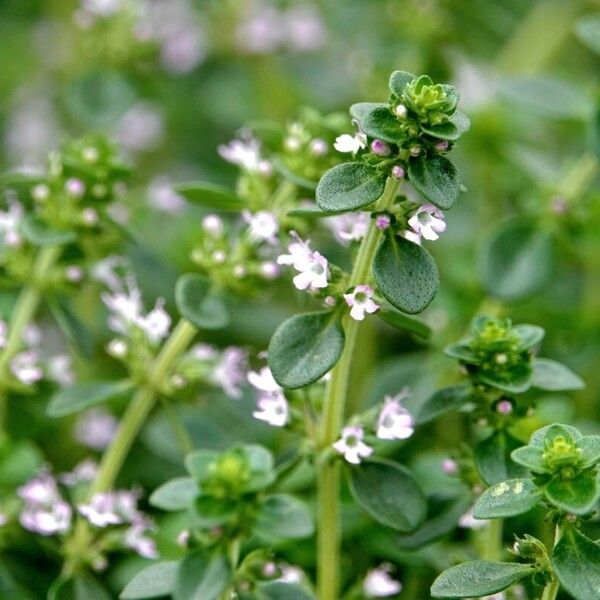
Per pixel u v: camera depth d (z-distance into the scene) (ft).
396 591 1.22
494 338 1.13
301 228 1.21
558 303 1.49
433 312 1.39
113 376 1.47
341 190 1.07
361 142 1.09
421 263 1.08
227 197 1.22
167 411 1.25
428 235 1.08
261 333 1.47
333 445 1.12
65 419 1.42
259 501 1.14
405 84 1.08
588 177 1.42
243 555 1.20
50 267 1.28
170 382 1.24
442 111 1.07
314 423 1.15
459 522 1.18
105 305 1.48
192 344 1.49
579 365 1.41
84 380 1.46
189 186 1.21
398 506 1.13
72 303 1.45
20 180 1.26
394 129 1.07
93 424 1.41
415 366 1.38
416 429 1.34
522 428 1.16
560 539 1.05
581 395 1.42
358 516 1.25
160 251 1.49
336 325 1.10
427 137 1.07
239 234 1.26
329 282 1.10
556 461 1.04
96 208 1.27
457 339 1.39
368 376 1.43
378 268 1.08
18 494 1.26
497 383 1.13
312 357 1.09
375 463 1.13
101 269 1.31
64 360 1.32
